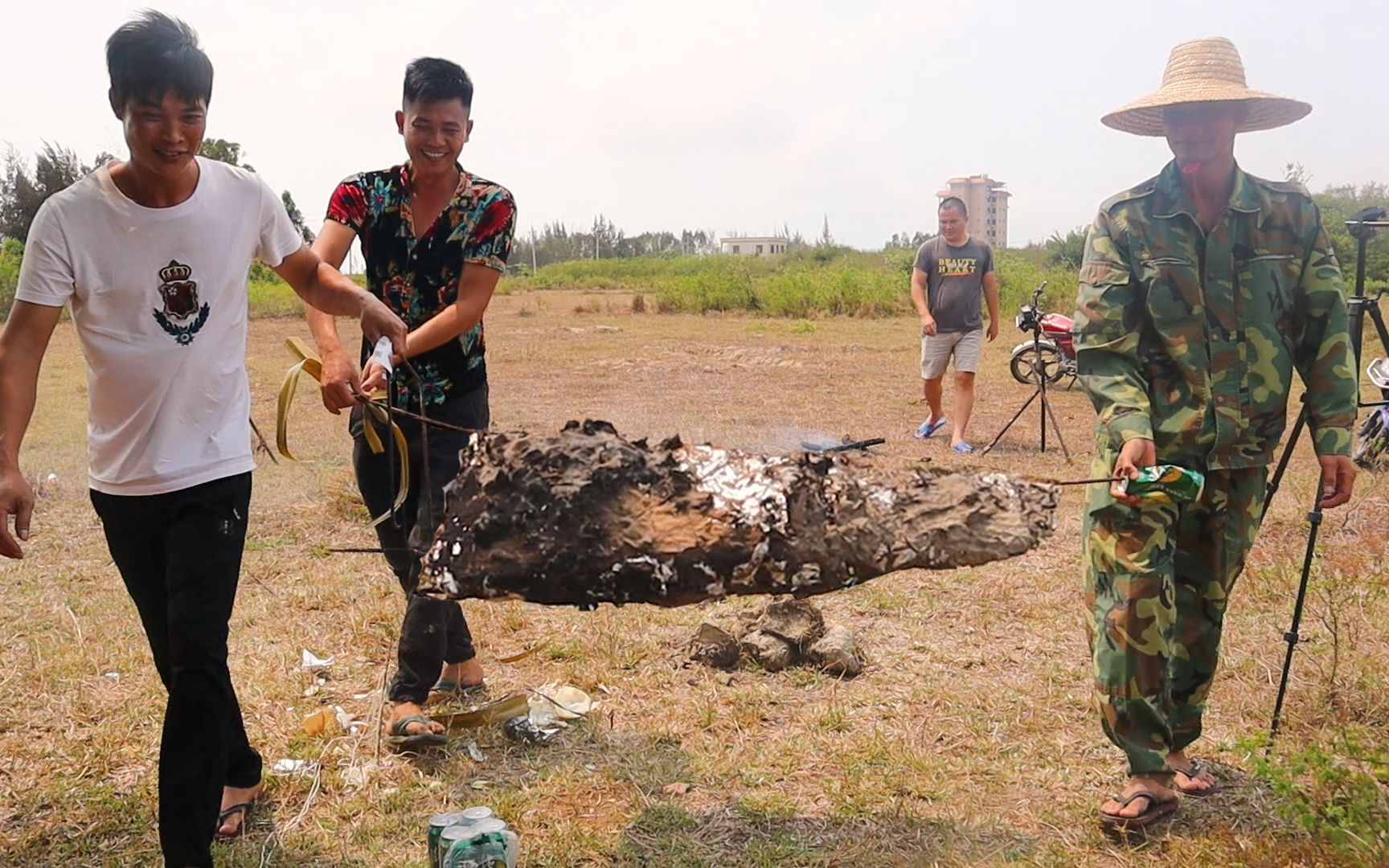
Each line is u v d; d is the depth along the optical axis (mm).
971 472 2947
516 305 31734
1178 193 3311
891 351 17797
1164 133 3406
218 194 2980
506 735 4004
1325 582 4883
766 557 2730
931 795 3543
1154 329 3336
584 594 2773
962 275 9281
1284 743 3785
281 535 6727
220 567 3000
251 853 3289
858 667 4570
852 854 3213
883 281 27500
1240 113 3275
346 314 3375
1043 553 6219
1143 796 3287
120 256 2834
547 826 3412
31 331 2803
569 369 15648
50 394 12797
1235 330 3295
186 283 2914
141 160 2768
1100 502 3352
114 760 3822
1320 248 3330
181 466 2967
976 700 4250
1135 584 3275
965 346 9273
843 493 2820
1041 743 3889
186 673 2932
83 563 6191
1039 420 10969
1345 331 3342
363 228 3838
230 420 3078
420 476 3820
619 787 3650
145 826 3406
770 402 12195
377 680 4543
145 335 2895
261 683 4445
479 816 3094
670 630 5055
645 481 2834
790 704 4297
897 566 2764
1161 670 3295
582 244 86312
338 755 3873
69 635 5020
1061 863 3154
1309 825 3023
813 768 3754
